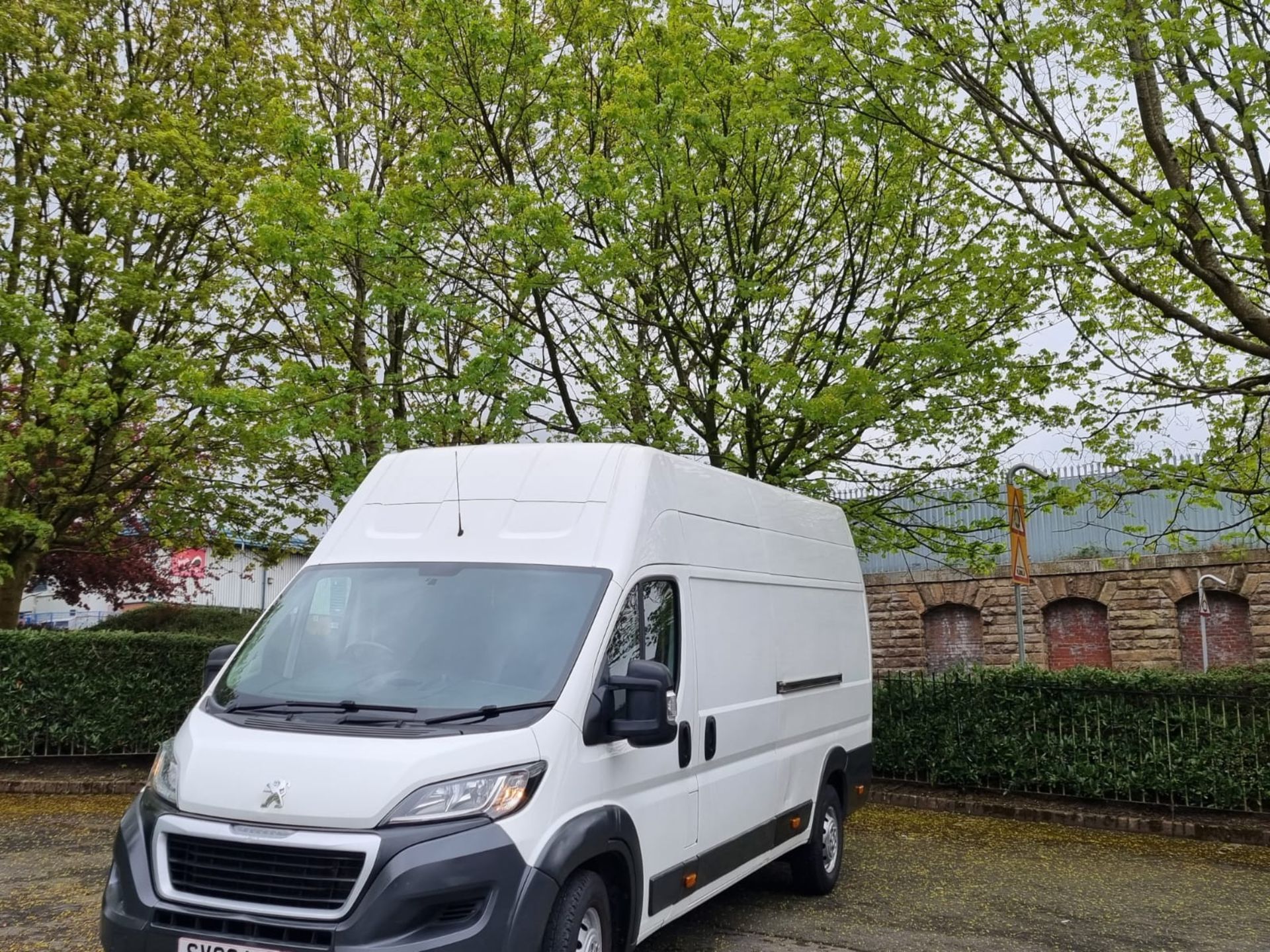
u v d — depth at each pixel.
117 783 11.81
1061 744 11.50
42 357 12.01
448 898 4.09
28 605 44.03
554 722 4.68
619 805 5.01
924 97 10.78
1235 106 9.38
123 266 14.60
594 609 5.16
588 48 12.73
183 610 19.20
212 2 14.89
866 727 9.19
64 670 12.62
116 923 4.28
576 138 12.62
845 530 9.52
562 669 4.90
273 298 14.63
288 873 4.15
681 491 6.29
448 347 12.73
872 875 8.63
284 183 10.53
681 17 11.45
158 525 15.74
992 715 11.94
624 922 5.06
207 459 15.53
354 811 4.16
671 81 11.04
